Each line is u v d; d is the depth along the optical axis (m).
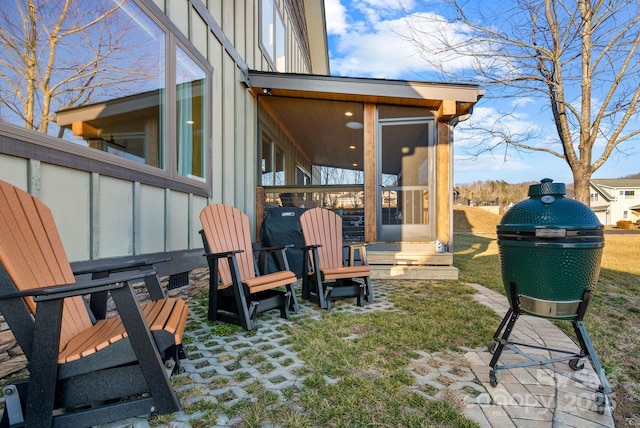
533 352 2.30
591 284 1.82
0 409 1.61
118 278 1.41
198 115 4.06
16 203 1.59
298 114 6.84
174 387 1.79
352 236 5.83
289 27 9.30
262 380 1.87
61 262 1.75
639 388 1.90
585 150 6.46
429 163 5.57
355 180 11.48
